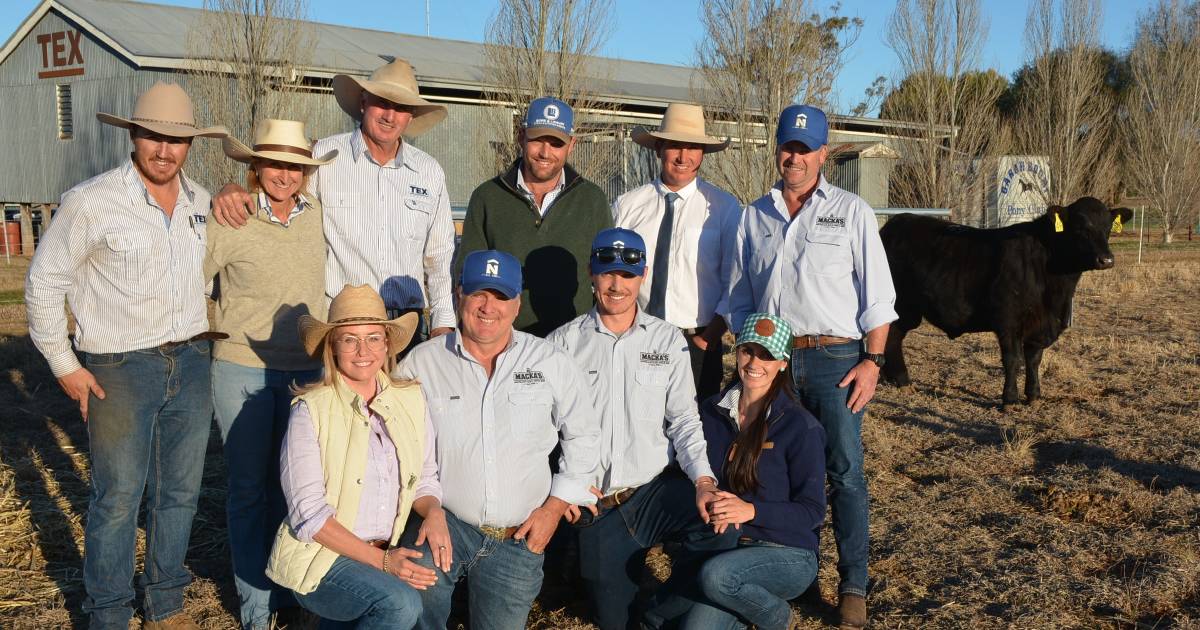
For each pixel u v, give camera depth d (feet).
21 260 82.33
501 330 12.32
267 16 65.72
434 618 12.05
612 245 13.26
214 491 20.47
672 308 16.63
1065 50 102.32
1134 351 35.17
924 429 25.11
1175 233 116.57
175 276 13.01
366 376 11.83
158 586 13.67
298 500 11.23
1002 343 27.35
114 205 12.48
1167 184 104.12
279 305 13.62
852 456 14.25
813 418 13.30
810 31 67.10
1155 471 20.92
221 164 65.05
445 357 12.61
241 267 13.51
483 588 12.73
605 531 13.62
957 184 86.22
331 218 14.37
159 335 12.93
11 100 93.04
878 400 28.48
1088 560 16.15
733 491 13.26
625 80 101.40
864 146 85.46
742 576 12.30
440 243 15.25
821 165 14.84
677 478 13.67
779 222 14.75
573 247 15.67
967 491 19.93
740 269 15.40
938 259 28.50
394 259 14.57
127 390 12.76
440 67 88.17
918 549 16.96
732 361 34.06
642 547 13.78
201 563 16.76
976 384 30.53
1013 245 26.96
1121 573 15.71
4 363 33.83
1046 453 22.76
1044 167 90.43
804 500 12.89
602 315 13.84
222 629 14.23
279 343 13.69
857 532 14.24
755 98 67.92
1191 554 16.26
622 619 13.91
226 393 13.69
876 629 14.25
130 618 13.20
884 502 19.49
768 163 66.44
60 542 17.40
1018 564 16.14
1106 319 44.80
